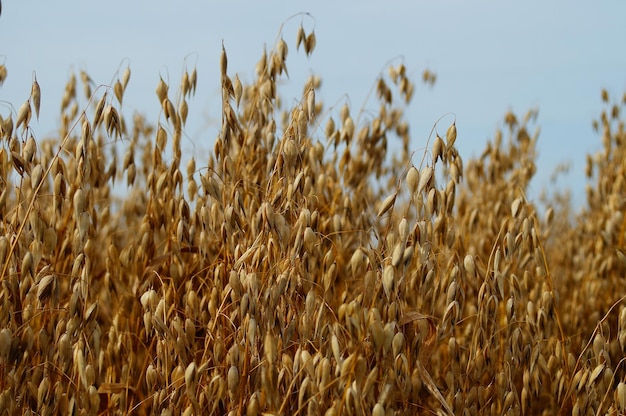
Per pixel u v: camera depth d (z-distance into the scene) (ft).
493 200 16.85
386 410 7.97
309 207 10.18
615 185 15.90
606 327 11.00
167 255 10.97
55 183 9.56
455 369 9.67
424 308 9.68
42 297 8.67
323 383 7.88
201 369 8.38
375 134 14.67
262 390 8.44
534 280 12.20
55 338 9.07
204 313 9.80
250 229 9.96
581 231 17.78
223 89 10.73
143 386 10.33
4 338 8.23
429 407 10.02
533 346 10.78
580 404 9.50
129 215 15.61
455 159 10.73
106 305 11.67
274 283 8.58
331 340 8.09
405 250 8.45
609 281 14.97
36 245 9.05
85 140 9.57
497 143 17.46
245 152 12.06
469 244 15.26
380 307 8.77
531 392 10.03
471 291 13.26
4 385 8.54
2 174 9.50
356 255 8.93
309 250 8.72
